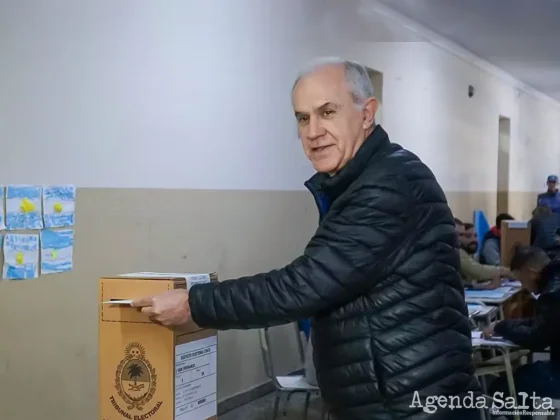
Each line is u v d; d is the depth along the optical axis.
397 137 6.64
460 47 8.32
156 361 1.47
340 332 1.52
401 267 1.49
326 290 1.44
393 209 1.47
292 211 5.07
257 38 4.59
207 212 4.13
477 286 5.58
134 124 3.57
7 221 2.90
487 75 9.58
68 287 3.20
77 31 3.23
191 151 3.99
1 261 2.89
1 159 2.89
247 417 4.14
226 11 4.27
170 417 1.46
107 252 3.41
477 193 9.30
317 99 1.52
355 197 1.48
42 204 3.06
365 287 1.48
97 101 3.34
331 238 1.46
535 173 12.59
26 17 2.98
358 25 5.89
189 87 3.96
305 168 5.27
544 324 3.42
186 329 1.51
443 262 1.54
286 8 4.89
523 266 3.65
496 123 10.09
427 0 6.17
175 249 3.87
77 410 3.24
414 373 1.47
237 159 4.41
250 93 4.54
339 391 1.53
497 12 6.62
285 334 4.93
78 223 3.25
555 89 12.25
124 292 1.51
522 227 6.69
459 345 1.54
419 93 7.17
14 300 2.94
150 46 3.67
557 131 14.41
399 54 6.68
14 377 2.93
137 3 3.57
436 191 1.57
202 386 1.56
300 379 3.77
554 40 7.97
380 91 6.34
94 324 3.34
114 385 1.51
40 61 3.05
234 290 1.44
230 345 4.32
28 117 3.00
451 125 8.20
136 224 3.59
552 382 3.47
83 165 3.27
